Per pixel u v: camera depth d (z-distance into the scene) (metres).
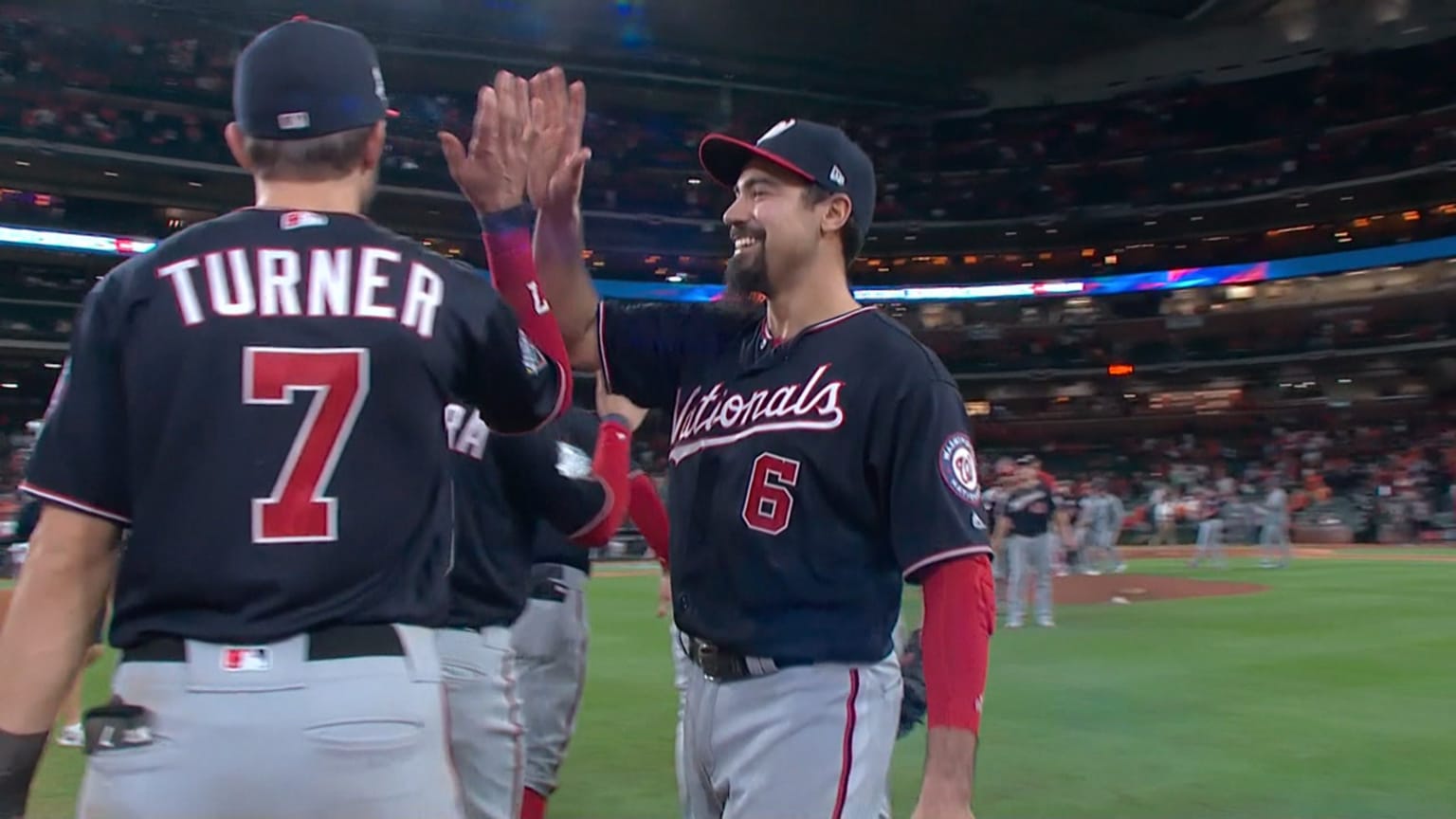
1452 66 43.78
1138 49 47.84
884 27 44.06
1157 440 49.81
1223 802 5.98
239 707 1.95
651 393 3.10
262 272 2.10
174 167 38.09
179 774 1.93
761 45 44.88
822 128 2.86
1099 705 8.61
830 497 2.65
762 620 2.66
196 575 1.98
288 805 1.95
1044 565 13.81
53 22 38.94
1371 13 44.34
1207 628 13.52
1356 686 9.47
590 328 3.07
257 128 2.21
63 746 6.95
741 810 2.64
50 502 2.02
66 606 2.04
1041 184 49.00
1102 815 5.75
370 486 2.06
